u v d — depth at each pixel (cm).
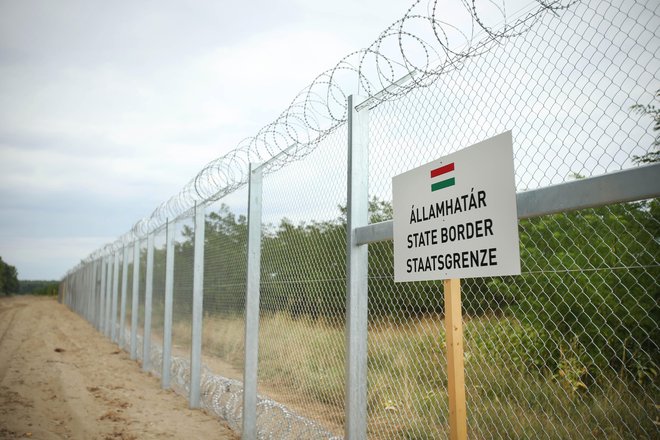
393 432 339
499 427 301
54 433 644
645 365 261
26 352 1454
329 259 423
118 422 681
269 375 523
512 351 302
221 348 693
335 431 405
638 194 176
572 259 280
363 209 351
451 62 284
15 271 11319
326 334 429
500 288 310
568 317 287
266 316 540
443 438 316
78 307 3450
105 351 1502
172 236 930
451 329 243
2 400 816
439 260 256
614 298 269
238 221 627
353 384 335
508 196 217
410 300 346
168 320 916
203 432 620
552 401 282
